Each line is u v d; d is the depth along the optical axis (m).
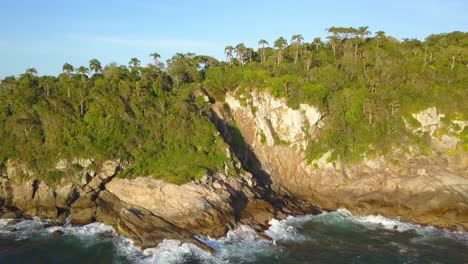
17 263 44.62
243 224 56.19
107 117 68.31
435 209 60.00
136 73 89.62
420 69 82.00
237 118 82.50
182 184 59.34
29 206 59.50
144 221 53.97
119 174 62.75
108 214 57.78
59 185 60.47
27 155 62.44
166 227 53.22
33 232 53.06
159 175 61.84
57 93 73.44
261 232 54.69
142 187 59.56
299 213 63.25
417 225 58.53
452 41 100.69
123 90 75.19
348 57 92.56
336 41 105.62
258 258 47.28
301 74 85.19
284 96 77.38
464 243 51.75
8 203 60.50
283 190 72.00
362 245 51.38
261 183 71.94
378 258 47.44
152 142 68.56
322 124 76.44
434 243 51.84
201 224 54.16
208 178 61.88
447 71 80.62
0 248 48.09
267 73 83.25
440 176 63.59
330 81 81.19
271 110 79.06
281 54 99.19
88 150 62.81
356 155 71.50
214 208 55.78
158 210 56.56
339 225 58.62
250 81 82.38
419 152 69.56
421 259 47.03
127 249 48.66
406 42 104.44
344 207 65.81
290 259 47.22
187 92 81.50
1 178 61.00
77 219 56.78
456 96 73.56
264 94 79.81
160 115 73.12
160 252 47.69
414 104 73.75
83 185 60.94
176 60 105.94
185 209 55.69
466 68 80.00
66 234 52.66
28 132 64.81
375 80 79.56
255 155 78.38
